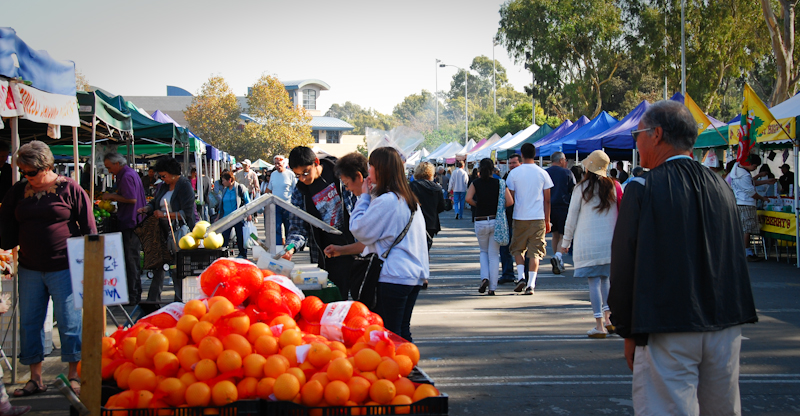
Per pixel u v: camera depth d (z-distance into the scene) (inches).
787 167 621.6
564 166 424.2
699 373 109.1
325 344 116.9
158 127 507.8
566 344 237.1
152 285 304.0
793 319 272.7
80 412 101.1
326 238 201.2
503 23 1640.0
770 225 461.1
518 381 195.0
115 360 115.8
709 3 1290.6
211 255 207.5
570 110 2057.1
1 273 213.3
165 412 103.8
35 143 175.5
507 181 339.0
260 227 800.3
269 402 104.3
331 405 104.5
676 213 103.8
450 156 1457.9
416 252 157.6
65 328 182.9
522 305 309.1
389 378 108.0
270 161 1985.7
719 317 104.2
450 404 175.8
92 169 279.1
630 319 106.0
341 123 3208.7
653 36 1364.4
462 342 241.0
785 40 926.4
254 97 1982.0
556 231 416.5
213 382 106.7
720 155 774.5
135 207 303.6
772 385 187.6
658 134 111.0
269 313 126.1
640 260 104.1
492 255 335.3
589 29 1502.2
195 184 700.0
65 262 181.2
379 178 157.9
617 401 177.3
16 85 186.9
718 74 1321.4
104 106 296.8
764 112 446.9
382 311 155.3
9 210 180.4
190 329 114.6
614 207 233.1
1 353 195.3
